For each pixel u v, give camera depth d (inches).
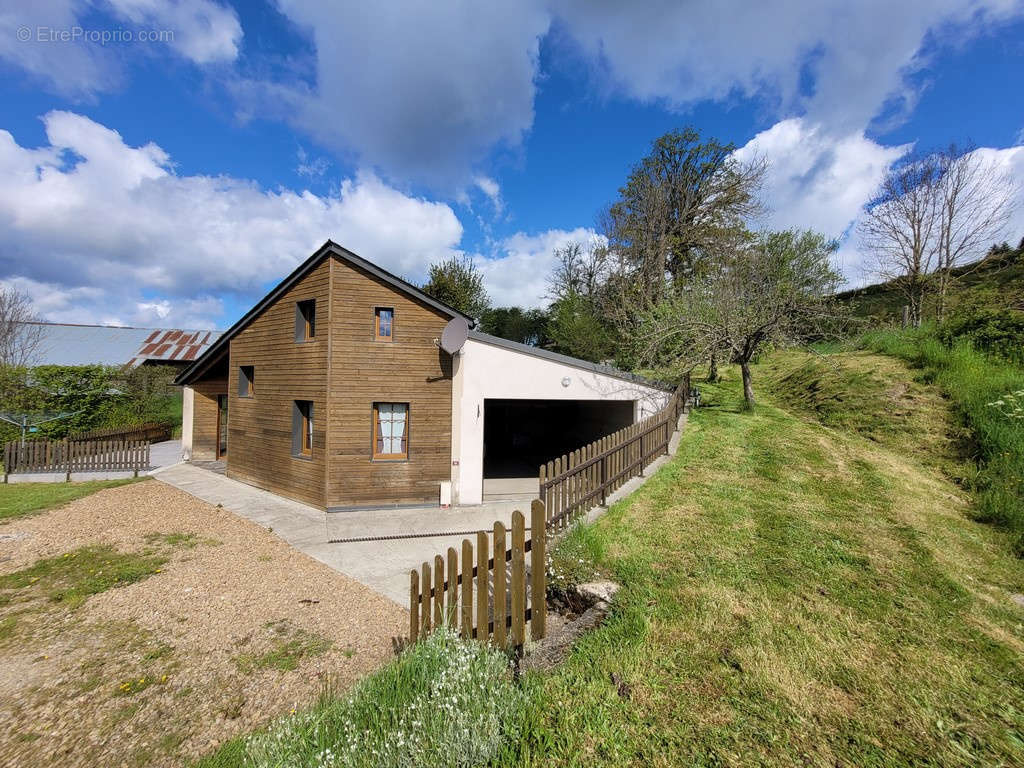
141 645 158.7
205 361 491.5
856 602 127.3
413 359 356.2
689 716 84.1
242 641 162.1
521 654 103.8
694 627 114.7
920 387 351.6
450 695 84.8
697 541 174.4
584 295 933.2
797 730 81.0
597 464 243.8
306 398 362.6
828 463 272.4
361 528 301.0
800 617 119.3
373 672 127.6
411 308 356.2
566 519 221.5
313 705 116.6
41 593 197.5
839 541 171.3
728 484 246.1
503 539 103.0
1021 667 99.0
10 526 289.3
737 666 98.9
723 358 482.0
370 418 349.1
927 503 212.5
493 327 1027.9
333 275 344.5
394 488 351.3
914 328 490.6
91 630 168.4
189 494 384.8
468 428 362.3
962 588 135.7
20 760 108.0
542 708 85.4
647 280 824.9
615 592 134.3
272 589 206.2
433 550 261.6
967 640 109.6
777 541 172.4
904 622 117.5
